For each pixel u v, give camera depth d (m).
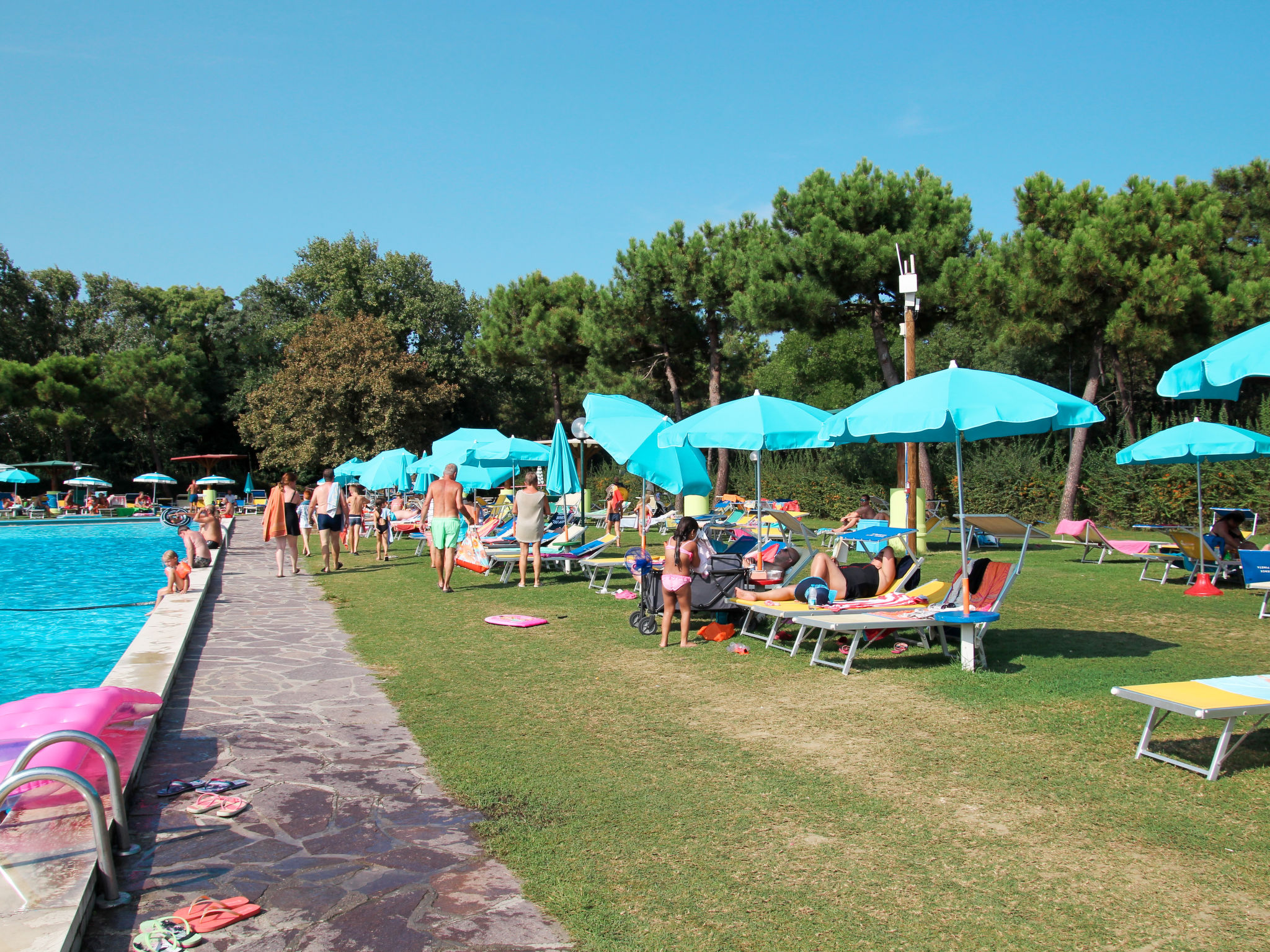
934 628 7.93
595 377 31.47
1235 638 7.93
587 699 6.16
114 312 56.44
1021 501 21.98
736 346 37.88
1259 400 23.11
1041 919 3.07
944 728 5.30
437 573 14.38
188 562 13.20
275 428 39.81
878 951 2.88
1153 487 19.53
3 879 3.25
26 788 4.06
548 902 3.25
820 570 8.05
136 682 6.11
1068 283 19.05
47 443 47.78
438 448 20.59
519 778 4.56
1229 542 11.30
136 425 48.22
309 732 5.43
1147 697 4.39
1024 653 7.35
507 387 48.94
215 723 5.62
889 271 21.03
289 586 13.05
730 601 8.38
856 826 3.90
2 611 13.12
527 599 11.15
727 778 4.52
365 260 47.12
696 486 11.57
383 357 38.66
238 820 4.04
